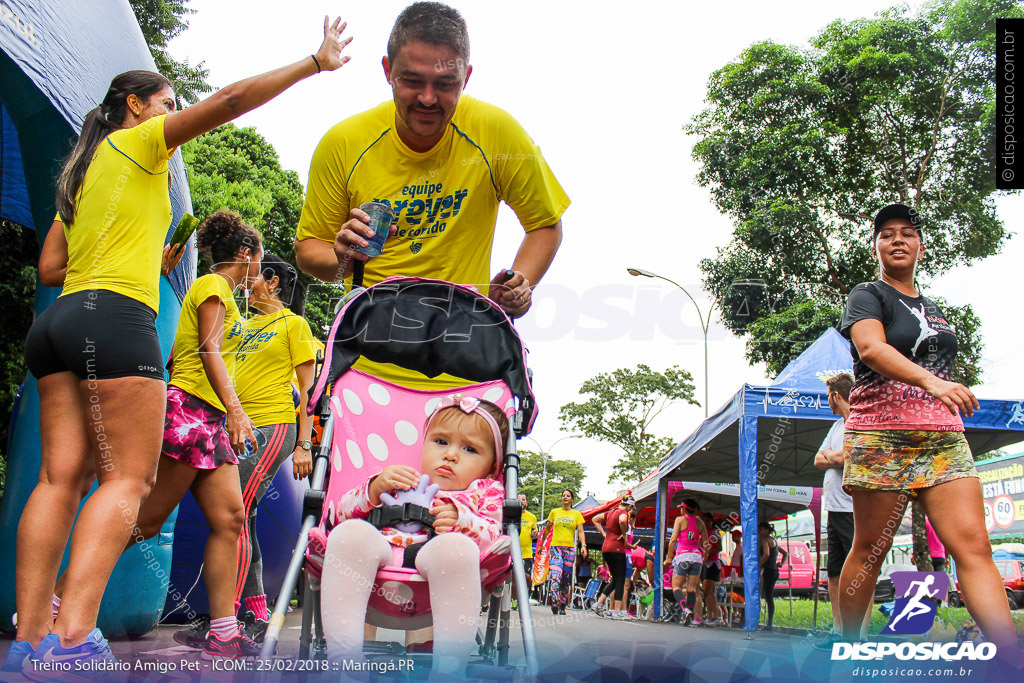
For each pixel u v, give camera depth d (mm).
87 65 3686
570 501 9992
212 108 2508
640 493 12570
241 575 3494
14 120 3674
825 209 15969
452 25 2686
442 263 2980
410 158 2939
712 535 9242
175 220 4238
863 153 16078
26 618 2297
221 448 3143
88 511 2311
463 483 2506
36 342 2465
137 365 2438
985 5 15500
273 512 5520
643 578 12625
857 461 3135
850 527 4941
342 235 2701
